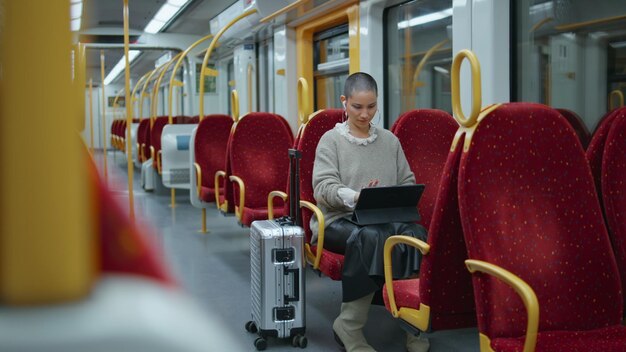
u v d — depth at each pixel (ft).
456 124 11.66
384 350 10.57
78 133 0.94
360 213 9.42
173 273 1.02
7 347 0.79
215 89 38.99
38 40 0.84
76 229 0.87
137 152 39.19
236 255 18.63
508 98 12.59
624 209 7.62
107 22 38.09
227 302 13.62
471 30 13.07
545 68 11.98
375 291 9.57
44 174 0.85
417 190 9.53
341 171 10.46
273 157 16.49
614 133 7.65
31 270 0.84
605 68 10.78
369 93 10.34
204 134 21.01
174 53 41.47
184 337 0.87
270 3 21.62
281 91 24.76
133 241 0.98
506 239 6.55
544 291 6.68
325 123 11.89
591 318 6.89
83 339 0.81
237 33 27.86
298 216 10.75
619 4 10.44
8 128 0.83
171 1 32.01
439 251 7.29
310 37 23.38
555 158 6.93
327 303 13.47
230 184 17.02
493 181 6.59
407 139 11.39
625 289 7.63
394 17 17.58
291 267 10.44
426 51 16.10
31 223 0.84
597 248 7.00
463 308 7.55
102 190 1.04
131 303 0.87
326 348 10.65
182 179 27.91
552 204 6.86
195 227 23.72
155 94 35.27
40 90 0.84
